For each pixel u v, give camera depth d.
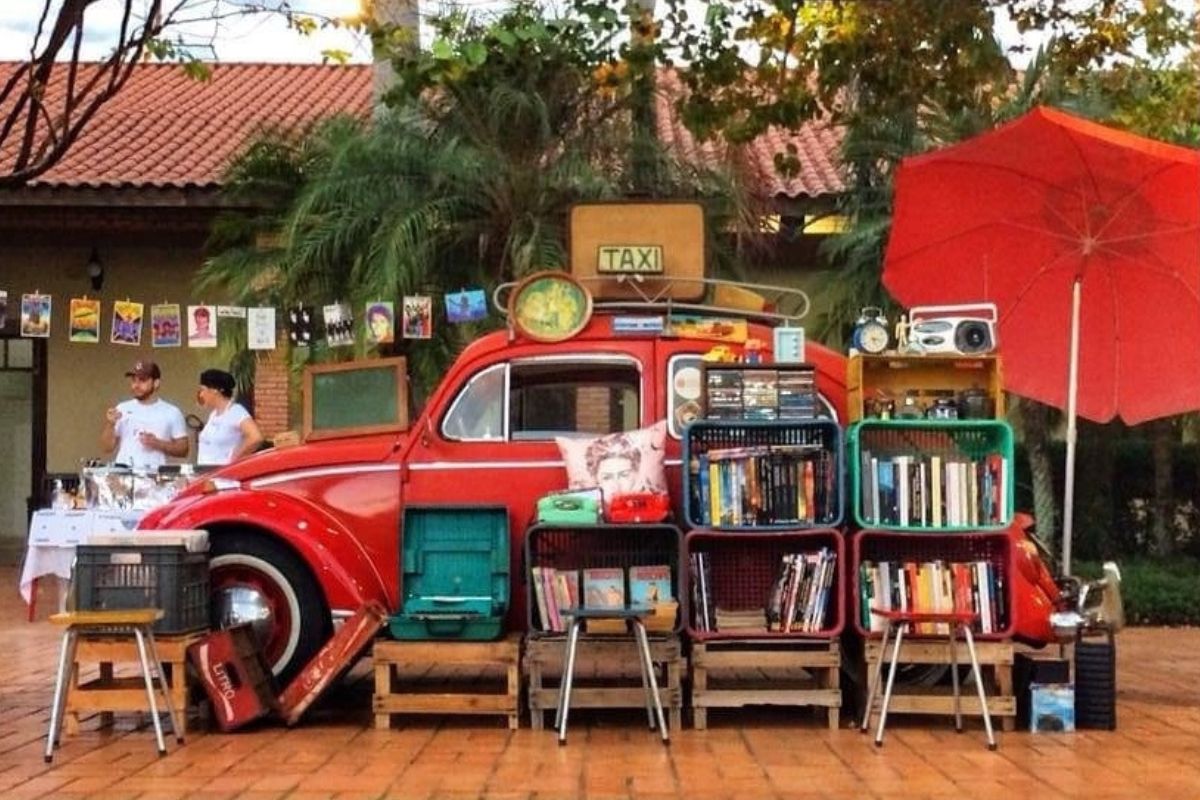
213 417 10.07
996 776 5.79
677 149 11.09
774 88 9.76
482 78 10.27
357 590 7.05
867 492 6.85
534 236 10.22
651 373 7.32
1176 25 9.87
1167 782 5.68
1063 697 6.80
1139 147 7.11
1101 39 9.97
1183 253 7.82
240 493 7.16
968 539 7.00
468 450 7.25
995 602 6.86
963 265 8.23
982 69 9.48
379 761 6.09
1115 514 13.95
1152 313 8.09
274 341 10.52
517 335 7.39
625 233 7.75
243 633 6.89
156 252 15.66
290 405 11.73
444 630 6.81
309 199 10.65
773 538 6.98
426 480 7.23
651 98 11.16
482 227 10.80
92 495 9.83
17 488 16.02
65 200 14.04
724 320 7.58
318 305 10.96
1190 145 11.04
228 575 7.17
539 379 7.40
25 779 5.76
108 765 6.04
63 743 6.56
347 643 6.82
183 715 6.66
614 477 6.96
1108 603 6.89
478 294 9.66
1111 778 5.75
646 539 6.97
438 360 10.55
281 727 6.91
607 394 7.44
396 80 11.55
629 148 11.00
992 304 7.64
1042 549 7.61
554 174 10.59
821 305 12.45
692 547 7.00
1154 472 13.89
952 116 10.65
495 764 6.02
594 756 6.19
